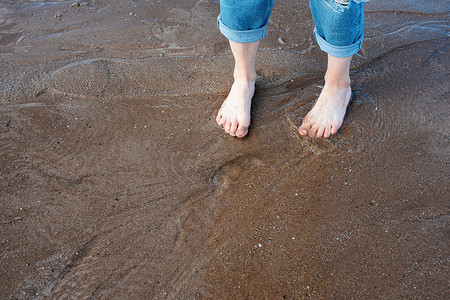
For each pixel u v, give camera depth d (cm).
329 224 151
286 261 140
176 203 160
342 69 176
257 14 164
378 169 172
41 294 131
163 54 247
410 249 142
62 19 286
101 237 147
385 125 194
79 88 218
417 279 133
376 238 146
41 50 250
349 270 136
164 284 134
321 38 169
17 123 196
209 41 261
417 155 179
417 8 301
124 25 278
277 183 167
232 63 239
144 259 141
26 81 223
